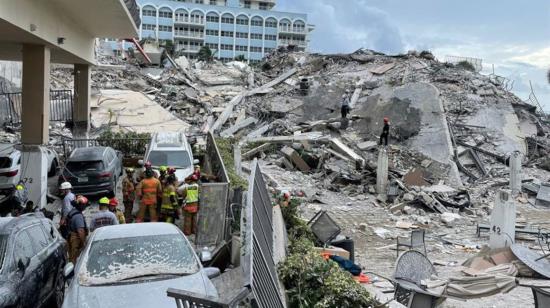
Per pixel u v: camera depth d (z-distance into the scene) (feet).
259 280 19.07
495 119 118.11
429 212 76.02
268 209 34.40
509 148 109.29
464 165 100.73
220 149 71.31
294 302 26.68
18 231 25.88
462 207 78.13
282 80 156.46
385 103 120.67
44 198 51.47
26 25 42.93
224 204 40.04
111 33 74.49
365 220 70.69
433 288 30.58
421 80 133.49
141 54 195.11
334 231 43.83
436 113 112.57
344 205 78.18
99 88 136.46
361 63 159.63
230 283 27.73
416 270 32.04
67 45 59.93
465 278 30.60
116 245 26.30
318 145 103.71
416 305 29.91
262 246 23.84
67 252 33.37
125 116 112.88
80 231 33.65
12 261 23.82
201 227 39.58
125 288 23.16
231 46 391.04
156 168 56.80
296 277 28.14
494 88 133.69
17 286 23.00
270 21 396.57
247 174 73.41
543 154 112.27
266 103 134.72
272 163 98.68
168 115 117.91
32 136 51.67
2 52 63.10
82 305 21.99
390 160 98.02
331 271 28.27
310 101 132.77
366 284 37.45
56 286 29.66
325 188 86.43
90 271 24.44
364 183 87.71
